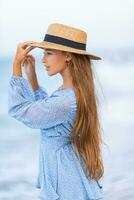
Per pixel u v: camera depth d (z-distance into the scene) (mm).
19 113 2383
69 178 2422
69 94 2428
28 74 2670
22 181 6605
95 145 2492
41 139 2488
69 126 2441
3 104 11875
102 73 12133
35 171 7223
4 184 6523
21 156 8234
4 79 12477
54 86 11508
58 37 2463
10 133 9758
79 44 2479
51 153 2439
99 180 2557
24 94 2398
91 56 2504
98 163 2502
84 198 2461
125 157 7102
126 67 12242
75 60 2467
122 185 5883
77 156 2451
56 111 2385
